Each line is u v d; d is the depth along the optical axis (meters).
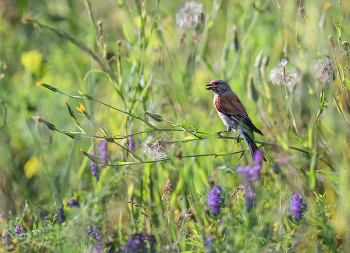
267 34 13.99
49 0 14.69
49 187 9.75
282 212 6.79
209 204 6.57
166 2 16.00
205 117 11.45
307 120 9.77
